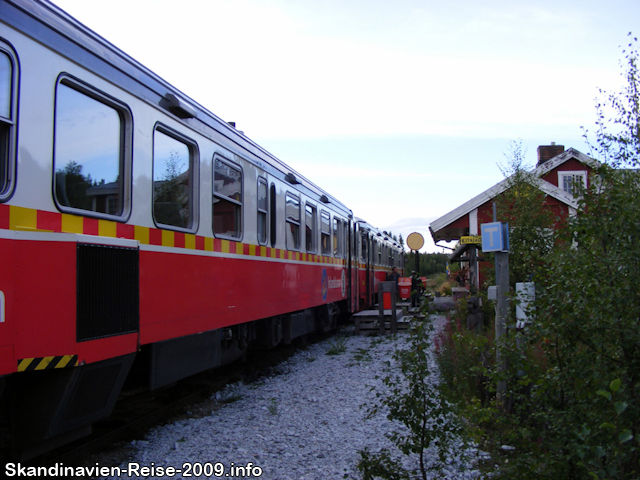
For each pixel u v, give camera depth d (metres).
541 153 22.28
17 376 3.83
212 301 6.42
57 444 4.00
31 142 3.71
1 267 3.32
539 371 3.37
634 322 2.90
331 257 13.26
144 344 5.04
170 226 5.50
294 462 4.55
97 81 4.45
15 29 3.61
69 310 3.72
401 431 5.33
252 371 8.96
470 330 8.26
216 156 6.73
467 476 4.04
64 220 3.99
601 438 2.61
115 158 4.73
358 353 10.58
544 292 3.26
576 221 3.25
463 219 17.83
